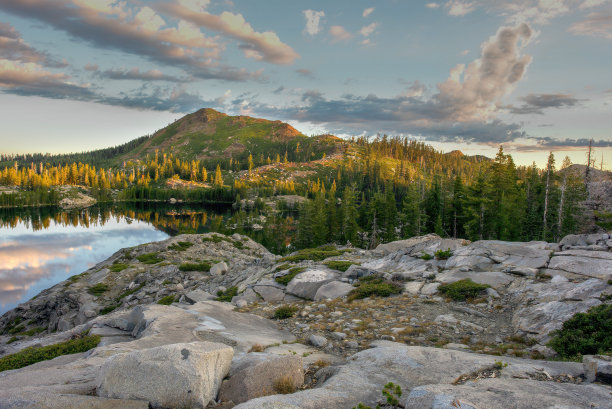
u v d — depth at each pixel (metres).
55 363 9.34
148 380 6.60
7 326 34.31
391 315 14.50
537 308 12.66
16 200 182.62
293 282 21.66
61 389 6.52
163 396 6.46
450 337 11.80
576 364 7.77
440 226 59.84
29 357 10.79
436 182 73.19
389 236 66.56
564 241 19.28
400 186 176.12
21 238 101.00
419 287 17.83
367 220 73.81
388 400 6.33
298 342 12.34
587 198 69.00
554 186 60.81
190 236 57.28
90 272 44.88
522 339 11.14
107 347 9.51
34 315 35.09
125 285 38.00
